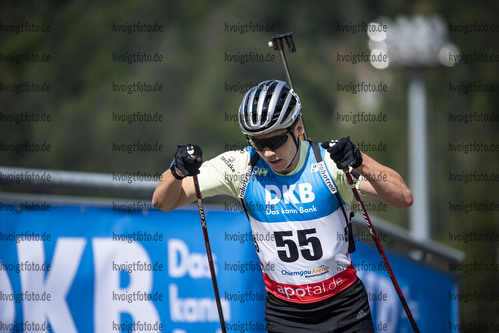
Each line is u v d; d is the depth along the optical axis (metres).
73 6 186.50
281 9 174.62
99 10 181.75
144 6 178.12
